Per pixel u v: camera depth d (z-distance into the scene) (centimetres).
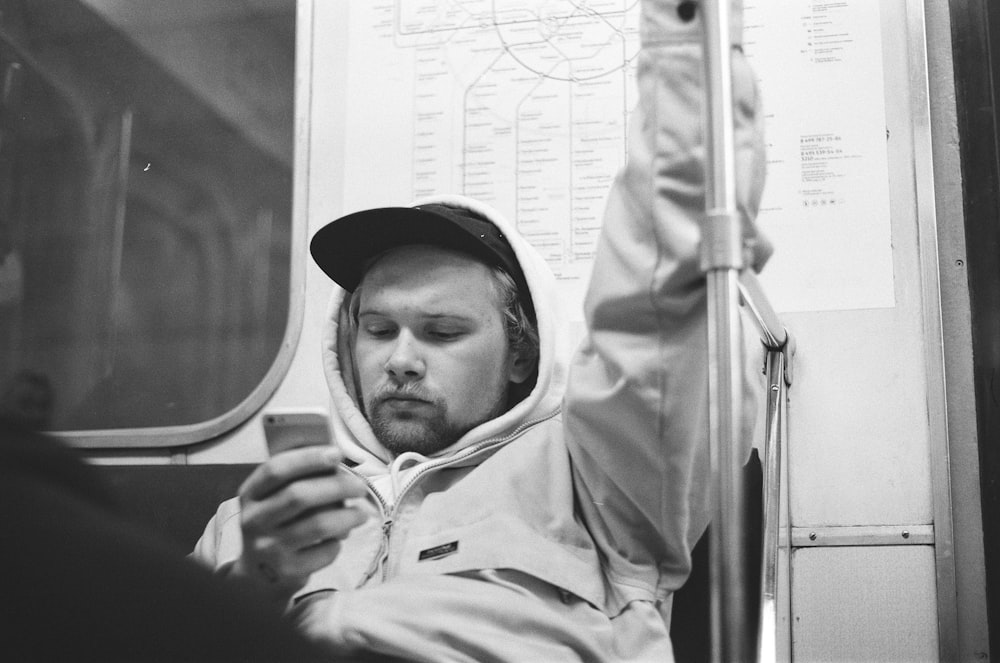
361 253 217
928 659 209
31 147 260
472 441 205
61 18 263
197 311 248
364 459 212
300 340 243
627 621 181
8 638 64
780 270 226
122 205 256
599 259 160
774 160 230
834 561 215
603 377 170
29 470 70
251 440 241
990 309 219
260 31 257
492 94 244
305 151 249
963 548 212
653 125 150
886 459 217
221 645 67
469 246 211
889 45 231
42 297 254
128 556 67
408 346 206
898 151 227
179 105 258
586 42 241
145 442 244
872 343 221
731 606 120
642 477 174
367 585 188
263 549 138
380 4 253
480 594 174
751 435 173
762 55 235
